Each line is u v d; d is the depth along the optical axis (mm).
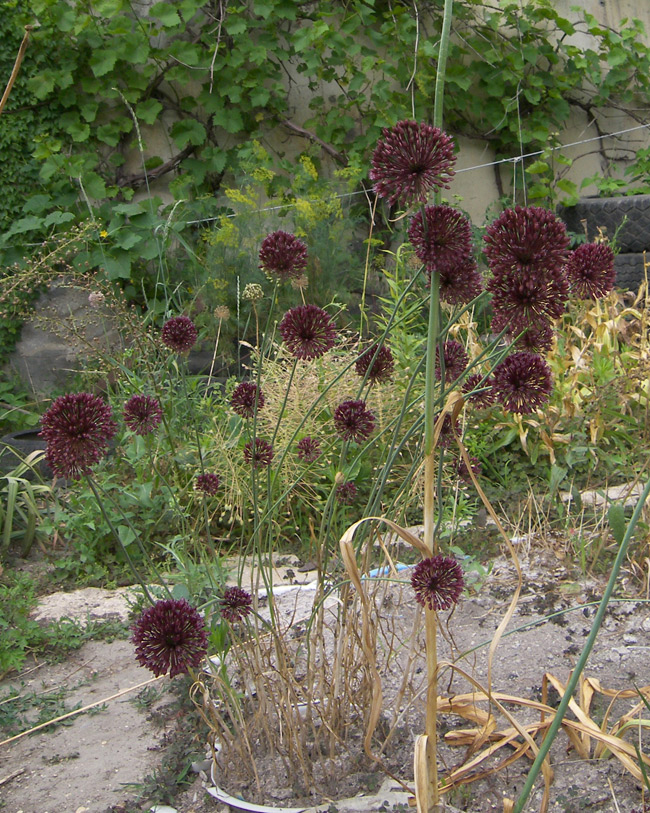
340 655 1990
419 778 1546
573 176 8266
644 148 8391
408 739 2090
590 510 3598
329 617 2764
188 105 6938
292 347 1858
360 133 7363
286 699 1918
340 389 3979
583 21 8141
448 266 1492
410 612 2719
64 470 1670
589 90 8203
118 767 2148
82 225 5379
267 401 4027
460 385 1974
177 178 6750
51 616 3098
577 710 1913
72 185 6418
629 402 4449
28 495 3754
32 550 3834
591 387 4395
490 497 3824
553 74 8016
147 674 2662
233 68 6887
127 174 6855
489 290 1382
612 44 7934
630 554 3080
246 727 2080
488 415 4027
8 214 6383
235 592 1849
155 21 6754
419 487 3041
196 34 6977
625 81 8102
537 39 7926
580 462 4023
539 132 7656
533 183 7934
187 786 2037
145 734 2307
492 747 1918
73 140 6559
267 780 1980
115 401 4223
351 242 6691
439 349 1709
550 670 2387
